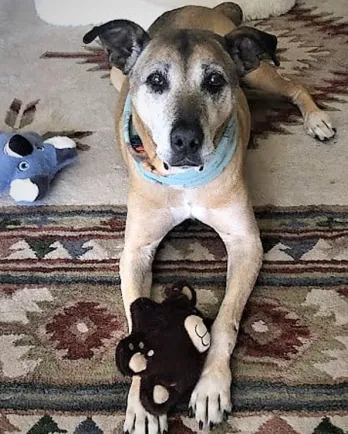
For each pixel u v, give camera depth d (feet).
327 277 2.43
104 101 3.43
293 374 2.12
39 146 2.84
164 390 1.93
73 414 2.03
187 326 1.99
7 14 4.31
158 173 2.32
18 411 2.05
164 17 3.13
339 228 2.63
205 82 2.21
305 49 3.76
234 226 2.42
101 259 2.56
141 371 1.94
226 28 2.99
